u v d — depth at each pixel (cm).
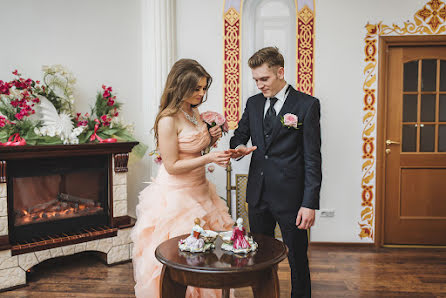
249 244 183
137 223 243
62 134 346
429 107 431
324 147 430
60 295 302
